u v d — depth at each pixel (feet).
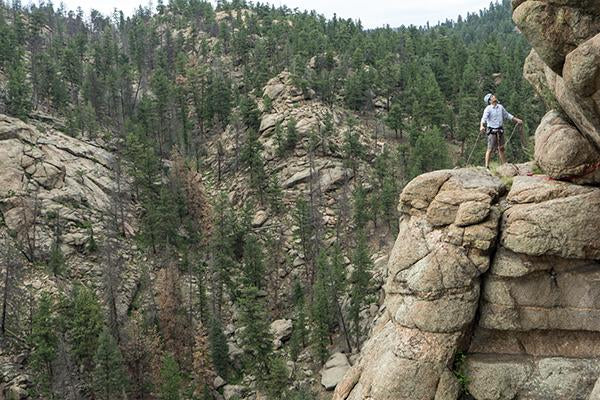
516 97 270.67
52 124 317.42
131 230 247.29
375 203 245.24
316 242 225.15
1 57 370.53
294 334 188.55
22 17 514.27
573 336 45.29
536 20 38.09
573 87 36.81
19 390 154.92
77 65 393.09
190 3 623.77
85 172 265.54
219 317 203.72
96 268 213.46
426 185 52.16
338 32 447.01
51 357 156.25
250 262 221.66
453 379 45.55
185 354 183.01
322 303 182.50
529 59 51.21
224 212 255.70
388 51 406.21
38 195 234.17
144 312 192.13
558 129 46.29
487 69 346.54
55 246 210.79
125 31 580.71
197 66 426.10
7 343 171.73
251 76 388.37
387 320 54.80
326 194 269.23
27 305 184.65
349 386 51.93
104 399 149.28
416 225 51.37
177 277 206.08
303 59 377.91
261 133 322.14
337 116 325.83
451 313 46.01
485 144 238.07
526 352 46.26
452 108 334.44
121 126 340.39
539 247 43.96
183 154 320.09
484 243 45.88
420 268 47.96
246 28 488.85
